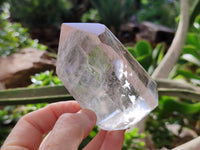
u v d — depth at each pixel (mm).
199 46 333
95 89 95
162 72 218
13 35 574
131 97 96
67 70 96
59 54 99
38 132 132
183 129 325
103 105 99
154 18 1063
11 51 503
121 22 983
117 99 95
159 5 1070
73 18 1224
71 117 97
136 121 104
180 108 252
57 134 91
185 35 231
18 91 150
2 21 628
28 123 131
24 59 435
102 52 90
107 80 93
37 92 151
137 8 1269
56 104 140
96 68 92
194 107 250
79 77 95
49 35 902
